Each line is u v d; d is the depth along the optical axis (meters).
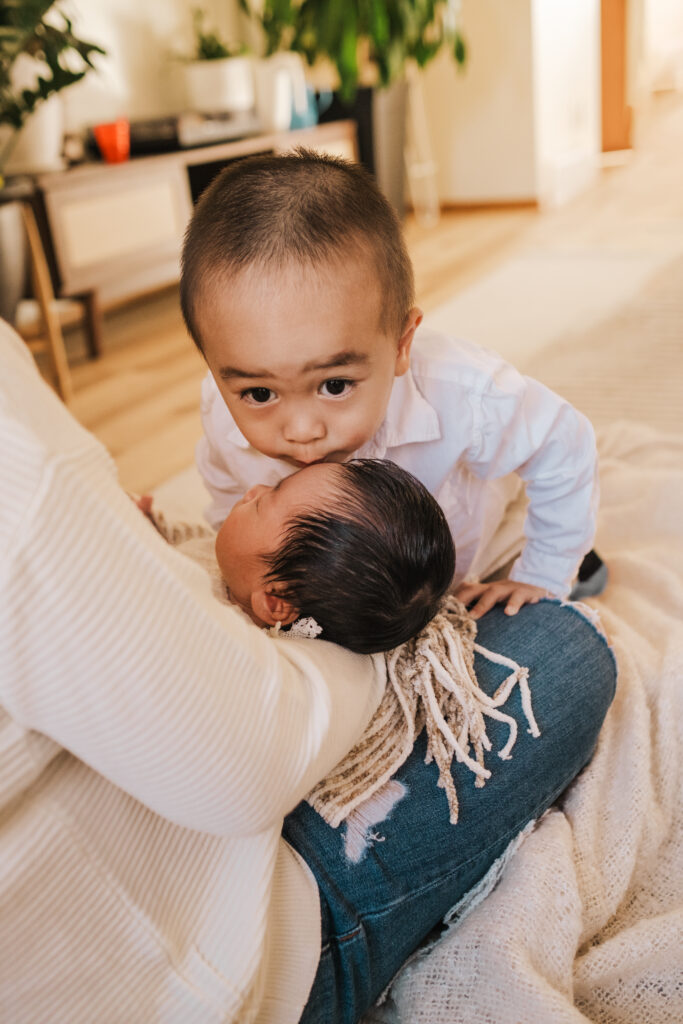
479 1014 0.71
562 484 0.95
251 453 0.96
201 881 0.56
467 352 0.92
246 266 0.65
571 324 2.63
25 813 0.48
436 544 0.69
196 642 0.47
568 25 4.52
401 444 0.88
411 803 0.71
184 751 0.47
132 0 3.34
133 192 2.81
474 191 4.57
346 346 0.66
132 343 3.05
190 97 3.40
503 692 0.79
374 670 0.70
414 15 3.59
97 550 0.43
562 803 0.90
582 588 1.19
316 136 3.56
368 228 0.67
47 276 2.54
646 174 4.86
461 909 0.79
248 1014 0.56
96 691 0.43
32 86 2.49
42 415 0.43
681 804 0.94
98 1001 0.51
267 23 3.62
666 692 1.02
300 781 0.55
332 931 0.66
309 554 0.67
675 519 1.42
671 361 2.27
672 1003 0.76
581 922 0.78
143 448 2.14
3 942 0.47
